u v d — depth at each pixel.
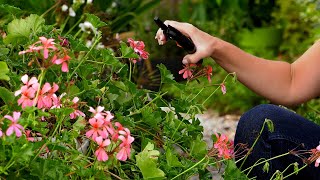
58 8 4.09
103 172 2.00
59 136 2.02
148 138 2.39
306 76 2.81
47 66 2.06
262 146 2.65
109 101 2.44
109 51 2.43
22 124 1.86
